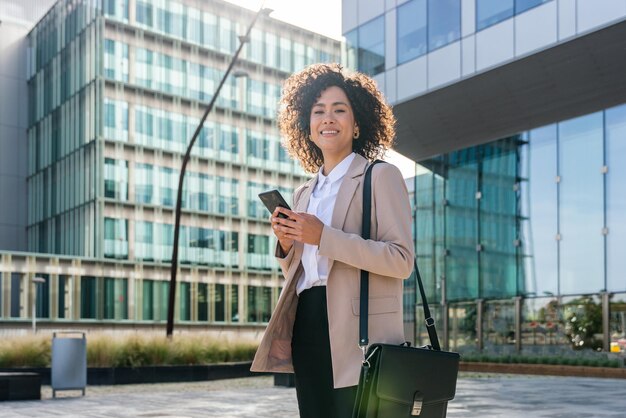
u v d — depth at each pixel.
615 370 18.61
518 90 19.75
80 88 50.81
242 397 13.27
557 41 17.41
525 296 22.61
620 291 20.03
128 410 10.88
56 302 45.50
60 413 10.47
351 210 2.52
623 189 20.14
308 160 3.04
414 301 26.70
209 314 51.69
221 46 54.94
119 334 19.95
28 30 60.97
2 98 58.16
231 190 54.16
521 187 22.97
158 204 50.34
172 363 19.00
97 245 47.59
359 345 2.35
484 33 19.30
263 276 55.03
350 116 2.71
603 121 20.72
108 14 49.53
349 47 24.06
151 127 50.72
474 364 22.88
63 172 52.56
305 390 2.53
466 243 24.94
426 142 24.28
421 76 21.22
